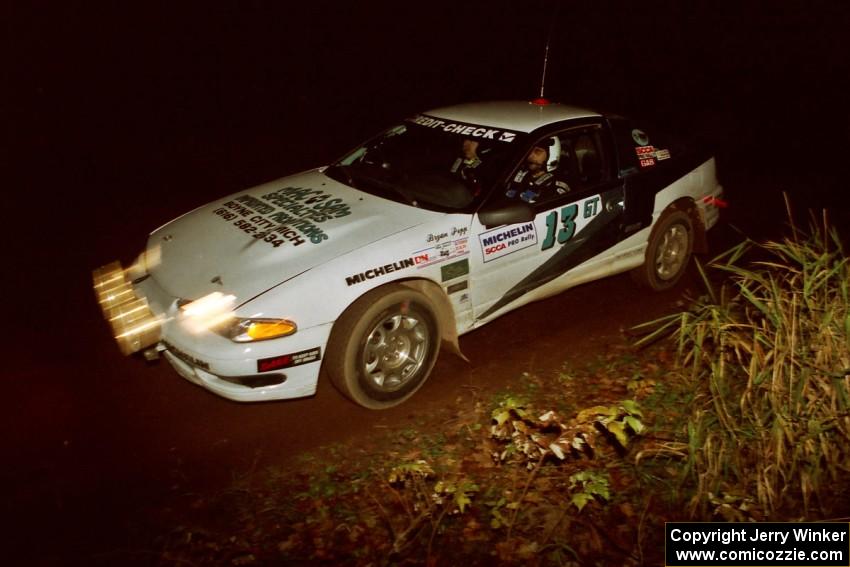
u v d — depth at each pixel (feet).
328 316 12.15
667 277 18.38
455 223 13.69
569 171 15.72
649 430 12.51
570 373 14.92
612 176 16.14
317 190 15.17
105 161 26.78
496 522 10.30
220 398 13.88
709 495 10.46
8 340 15.29
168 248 13.84
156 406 13.57
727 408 11.98
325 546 10.27
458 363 15.34
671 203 17.40
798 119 35.53
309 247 12.82
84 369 14.48
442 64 42.98
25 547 10.26
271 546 10.27
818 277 11.97
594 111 16.74
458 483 11.25
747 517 10.23
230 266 12.67
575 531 10.55
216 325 11.77
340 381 12.85
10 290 17.34
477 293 14.23
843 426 10.85
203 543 10.25
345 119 33.40
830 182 27.04
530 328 16.83
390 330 13.11
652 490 11.23
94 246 19.99
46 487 11.44
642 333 16.56
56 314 16.40
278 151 28.96
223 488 11.60
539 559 10.01
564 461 11.84
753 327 11.64
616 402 13.56
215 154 28.25
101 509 11.05
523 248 14.62
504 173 14.38
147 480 11.73
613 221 16.17
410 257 13.01
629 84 41.06
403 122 17.06
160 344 12.79
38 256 19.22
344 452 12.45
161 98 34.68
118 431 12.85
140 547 10.30
